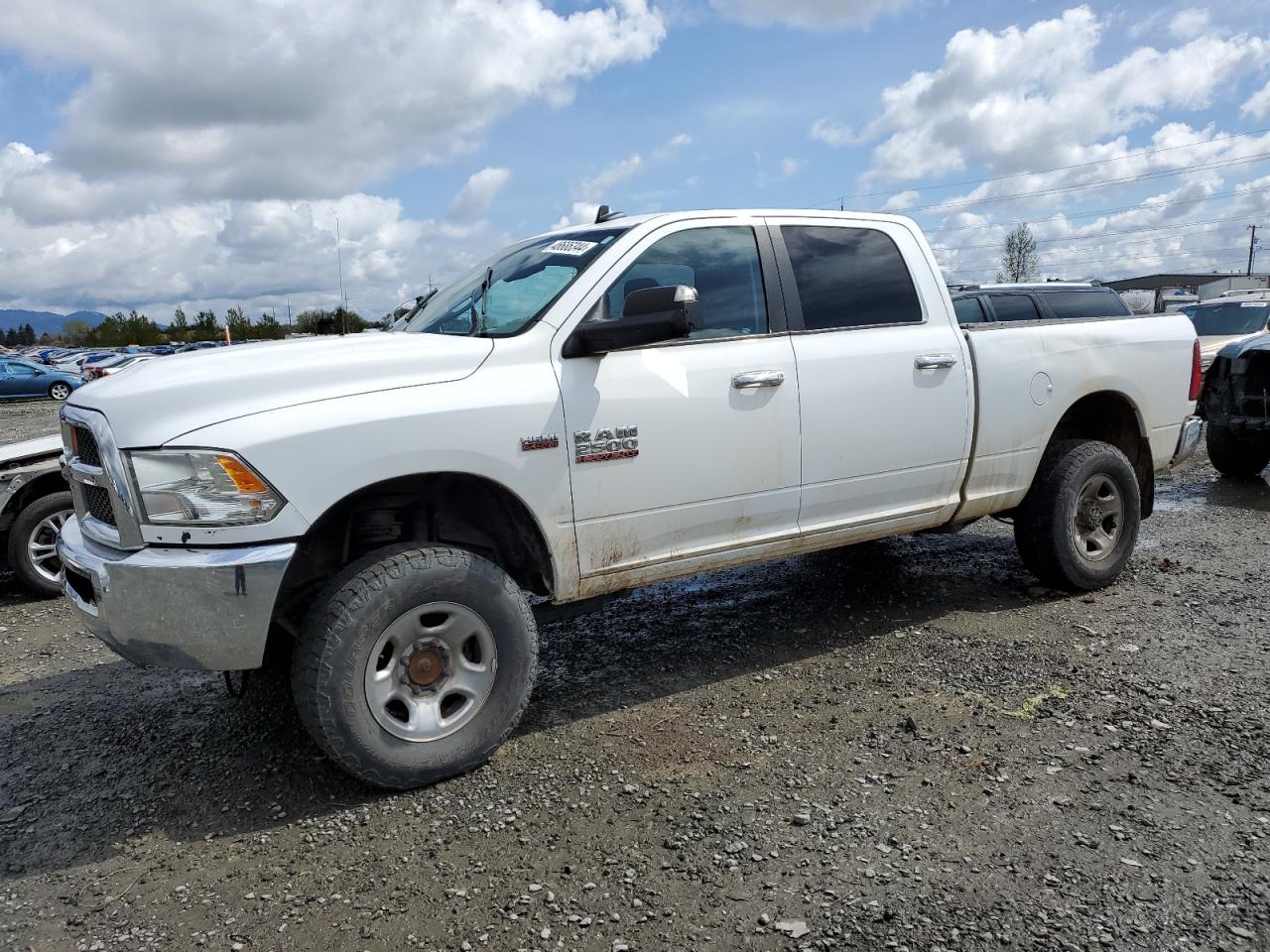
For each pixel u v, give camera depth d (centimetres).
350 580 304
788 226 415
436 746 319
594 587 361
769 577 571
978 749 330
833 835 278
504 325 355
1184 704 359
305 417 297
